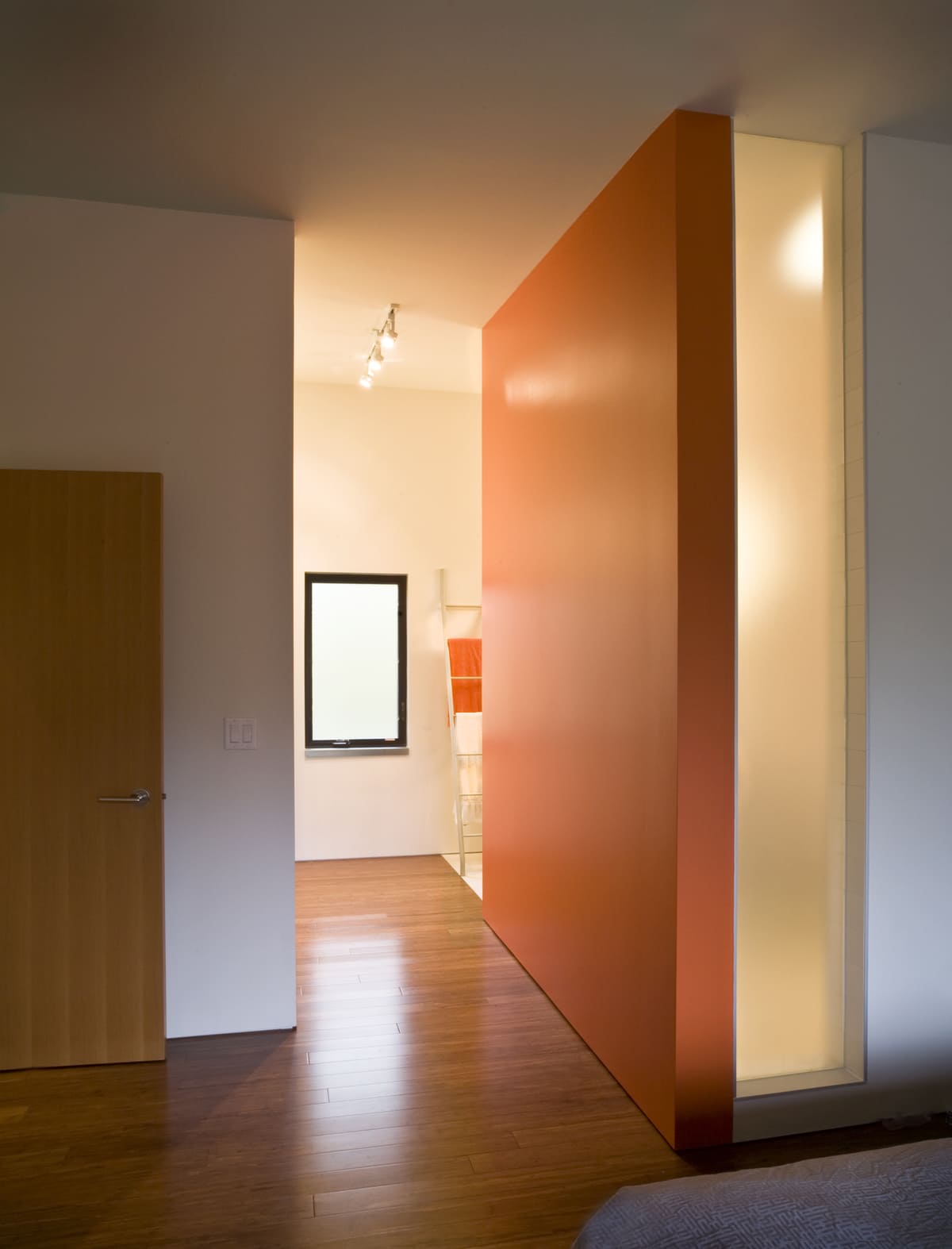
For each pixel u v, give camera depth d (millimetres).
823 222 2895
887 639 2764
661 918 2631
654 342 2719
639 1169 2432
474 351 5148
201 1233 2152
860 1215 1224
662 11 2232
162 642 3176
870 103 2645
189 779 3299
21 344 3215
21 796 3072
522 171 3023
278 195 3205
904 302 2822
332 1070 3014
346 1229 2170
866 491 2760
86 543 3119
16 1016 3055
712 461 2592
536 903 3805
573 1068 3035
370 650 6086
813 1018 2820
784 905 2809
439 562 6129
